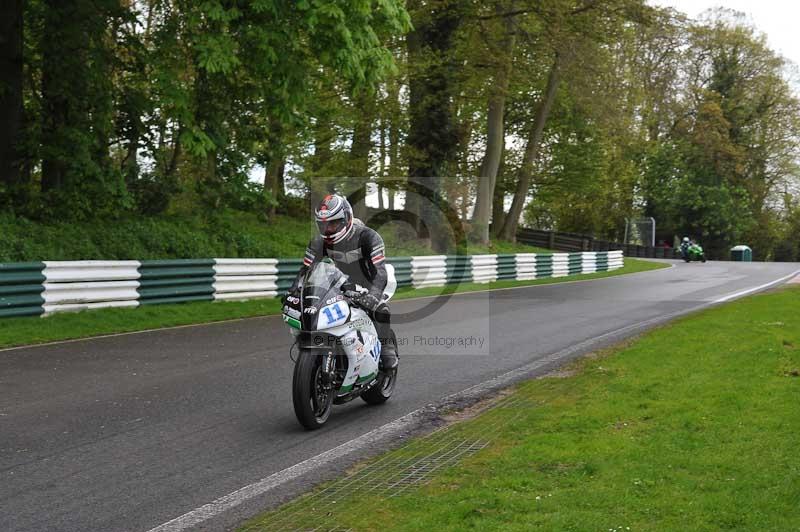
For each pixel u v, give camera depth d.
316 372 6.31
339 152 28.42
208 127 18.12
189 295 14.20
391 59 14.97
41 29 17.16
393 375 7.56
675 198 56.69
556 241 43.50
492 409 7.01
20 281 11.29
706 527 3.83
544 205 54.09
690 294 19.19
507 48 27.75
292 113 16.91
